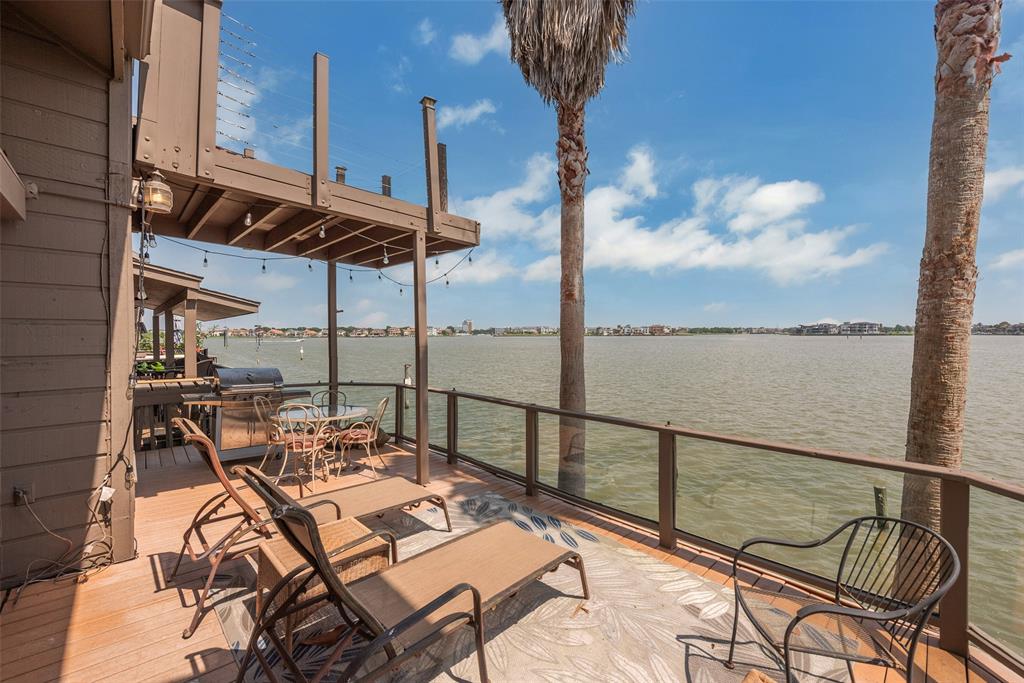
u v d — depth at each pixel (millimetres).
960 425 3617
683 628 2287
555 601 2521
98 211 2932
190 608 2441
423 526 3619
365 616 1593
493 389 24828
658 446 3314
